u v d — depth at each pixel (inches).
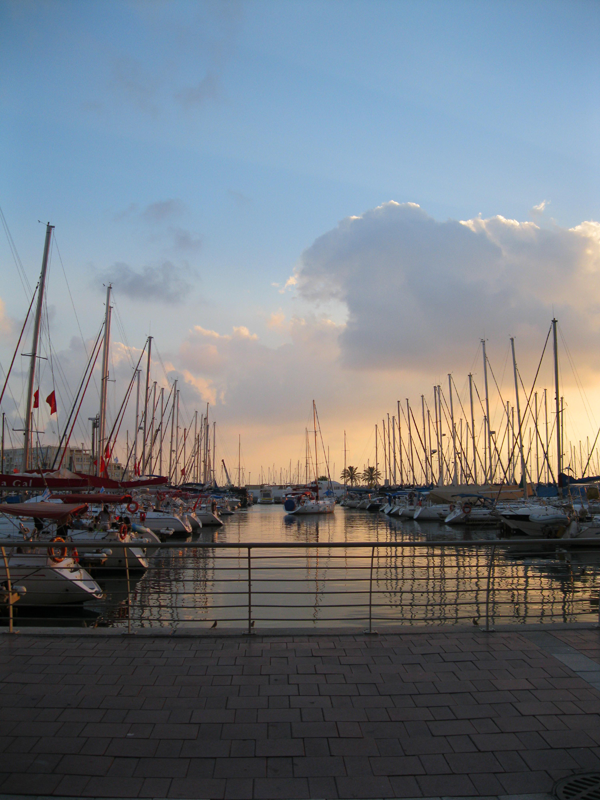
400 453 3462.1
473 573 906.1
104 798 177.6
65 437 1423.5
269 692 255.0
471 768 195.3
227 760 199.6
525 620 609.0
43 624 610.9
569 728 222.4
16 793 179.3
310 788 183.8
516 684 263.7
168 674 275.0
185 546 327.6
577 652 306.0
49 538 815.7
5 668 282.7
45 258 1146.7
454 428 2741.1
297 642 322.0
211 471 3678.6
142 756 201.5
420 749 207.2
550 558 1088.8
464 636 333.4
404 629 343.3
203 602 691.4
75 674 274.8
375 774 191.8
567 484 1493.6
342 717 231.3
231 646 315.6
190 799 177.5
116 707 239.3
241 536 1857.8
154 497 1925.4
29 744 209.0
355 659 295.7
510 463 2294.5
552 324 1706.4
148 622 602.9
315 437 3949.3
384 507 3009.4
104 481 1031.0
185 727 222.4
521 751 205.9
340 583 808.9
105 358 1547.7
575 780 187.9
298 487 5251.0
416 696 251.3
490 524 2063.2
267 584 801.6
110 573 864.9
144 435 2012.8
